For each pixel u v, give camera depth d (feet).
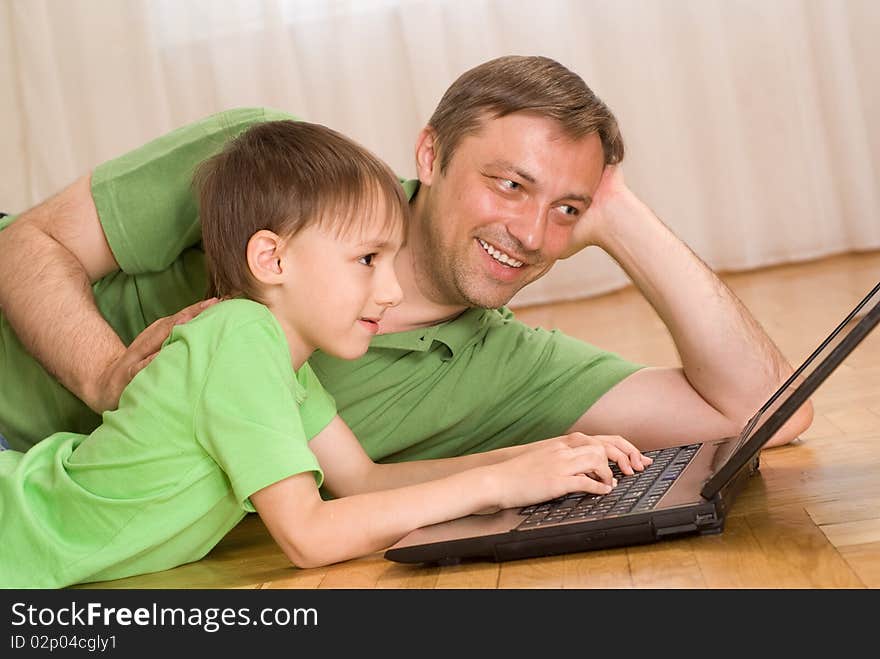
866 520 3.64
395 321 5.28
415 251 5.21
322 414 4.76
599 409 5.41
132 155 5.36
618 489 4.05
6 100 13.91
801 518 3.78
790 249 13.55
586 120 4.84
